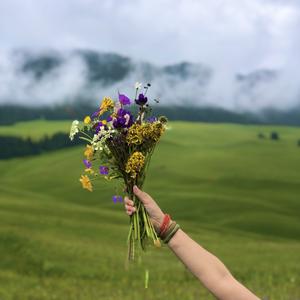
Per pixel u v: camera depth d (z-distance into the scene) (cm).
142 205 397
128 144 398
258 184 15725
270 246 4991
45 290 2511
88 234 5412
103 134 392
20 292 2419
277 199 13750
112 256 3772
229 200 12600
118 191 402
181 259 364
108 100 400
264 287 2355
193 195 13300
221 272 354
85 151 397
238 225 10912
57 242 4022
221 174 17238
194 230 8294
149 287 2498
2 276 3045
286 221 11156
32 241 3872
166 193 13900
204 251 363
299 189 15212
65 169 19325
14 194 11338
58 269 3375
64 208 8488
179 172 17200
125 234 5541
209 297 2067
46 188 16762
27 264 3484
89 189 396
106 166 402
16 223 5581
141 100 404
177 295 2141
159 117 402
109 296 2241
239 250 4656
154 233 382
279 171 18338
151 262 3403
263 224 10938
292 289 2259
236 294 346
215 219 11338
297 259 3897
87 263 3500
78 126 398
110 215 8344
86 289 2530
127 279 2992
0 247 3731
